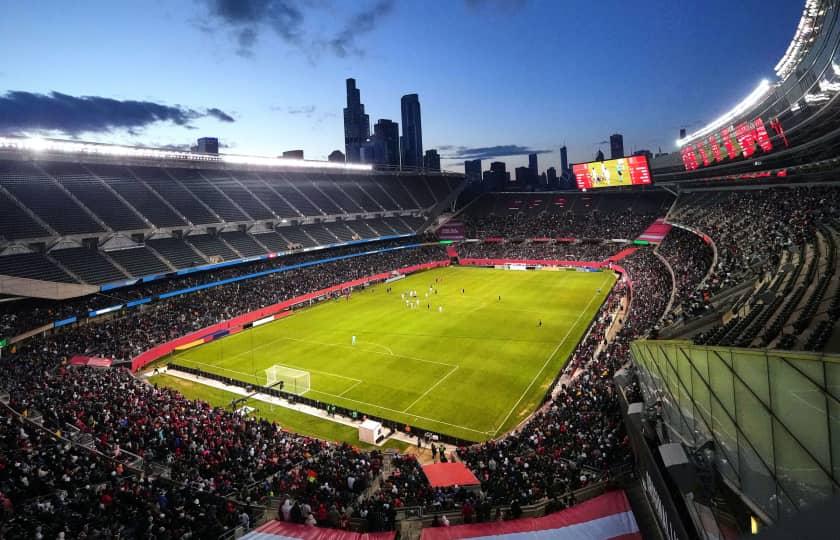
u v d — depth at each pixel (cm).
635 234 11300
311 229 10388
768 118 6244
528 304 7700
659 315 4978
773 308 2273
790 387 1093
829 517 337
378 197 12762
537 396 4256
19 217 6234
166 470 2694
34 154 6925
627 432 2703
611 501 2014
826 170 6194
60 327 5731
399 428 3772
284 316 7475
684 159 8888
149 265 7112
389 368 5047
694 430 1686
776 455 1162
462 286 9462
